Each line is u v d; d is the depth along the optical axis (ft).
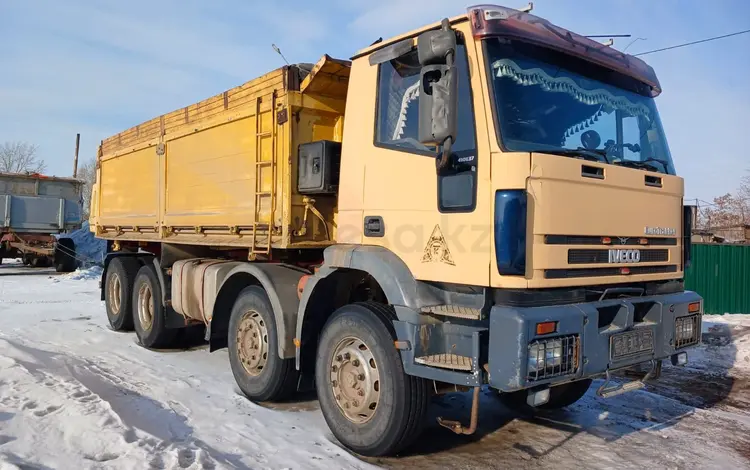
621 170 14.19
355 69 16.60
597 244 13.52
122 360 24.58
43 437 13.70
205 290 22.58
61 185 70.64
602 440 16.70
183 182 25.23
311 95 18.71
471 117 13.03
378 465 14.61
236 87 21.43
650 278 15.08
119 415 15.15
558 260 12.60
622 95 15.89
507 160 12.32
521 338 11.80
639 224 14.70
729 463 15.14
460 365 12.93
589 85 14.92
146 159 28.99
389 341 14.28
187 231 25.03
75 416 14.75
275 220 18.86
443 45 12.38
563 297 13.10
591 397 21.27
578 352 12.78
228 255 24.82
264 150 19.62
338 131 19.54
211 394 19.63
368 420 14.70
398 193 14.75
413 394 14.07
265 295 18.85
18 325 32.65
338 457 14.60
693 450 16.02
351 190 16.26
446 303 13.97
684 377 25.16
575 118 14.24
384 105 15.52
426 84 12.75
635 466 14.82
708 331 34.01
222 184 22.21
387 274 14.43
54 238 69.21
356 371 15.21
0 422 14.28
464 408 19.54
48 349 26.37
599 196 13.58
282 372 18.35
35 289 50.96
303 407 18.94
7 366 19.04
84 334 30.63
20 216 67.26
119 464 12.41
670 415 19.35
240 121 21.09
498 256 12.26
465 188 13.08
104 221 34.12
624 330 13.93
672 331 15.26
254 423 16.83
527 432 17.30
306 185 17.97
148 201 28.63
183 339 29.19
